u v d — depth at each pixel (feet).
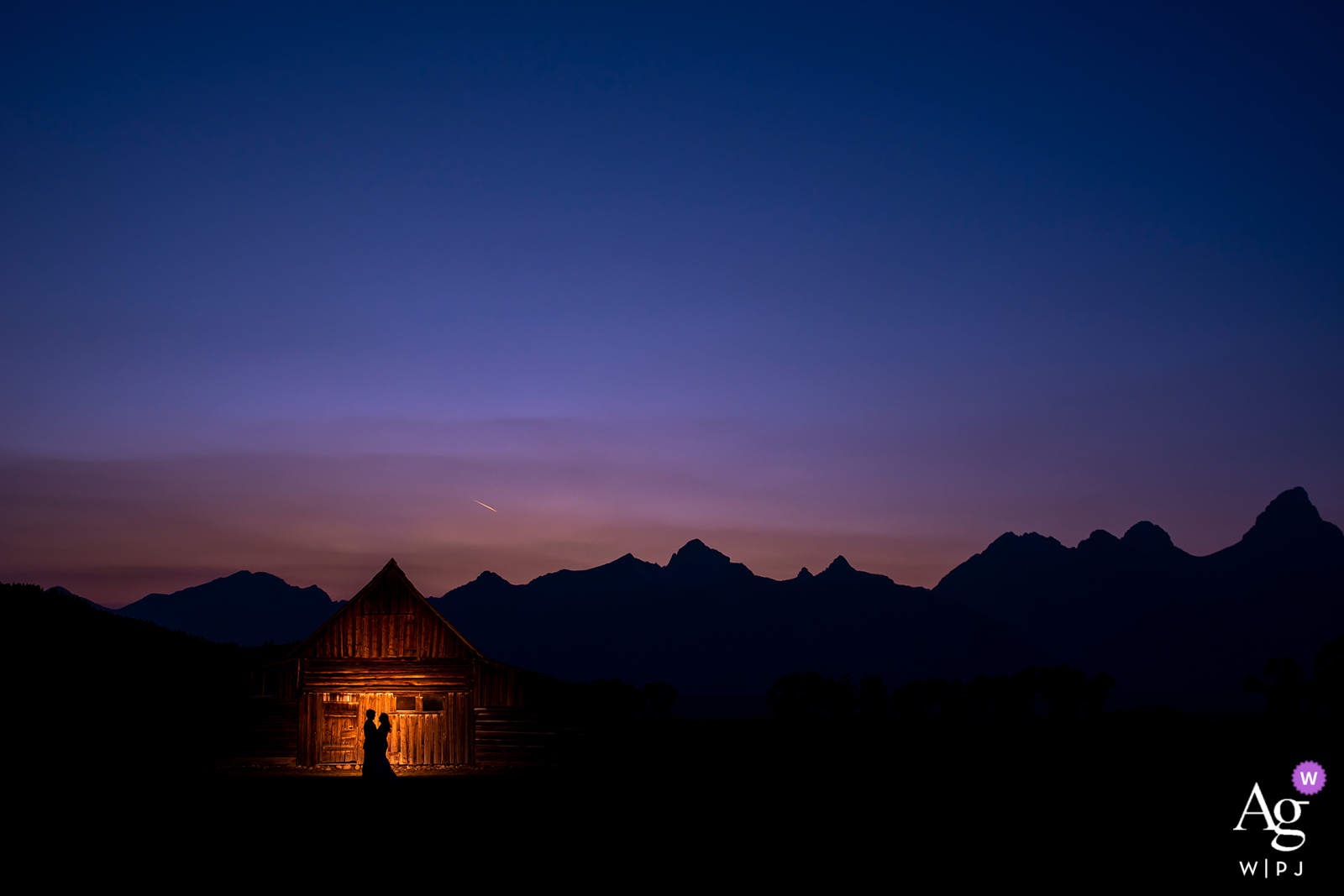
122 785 102.12
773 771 148.25
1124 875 62.59
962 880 60.23
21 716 131.95
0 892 51.88
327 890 53.31
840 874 61.31
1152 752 195.93
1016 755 195.11
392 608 134.82
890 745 236.43
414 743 132.05
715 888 56.29
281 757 131.44
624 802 96.27
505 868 59.77
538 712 134.82
